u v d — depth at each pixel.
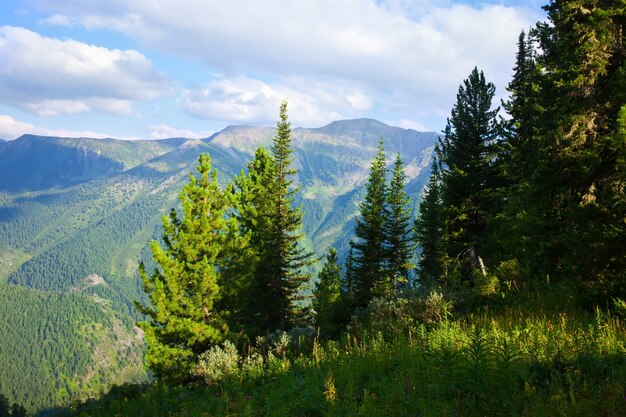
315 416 7.34
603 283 9.77
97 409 17.08
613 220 10.35
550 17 18.97
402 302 14.01
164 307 22.44
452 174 33.69
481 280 14.97
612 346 6.67
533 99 25.81
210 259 25.06
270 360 14.78
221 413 10.05
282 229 35.03
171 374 20.42
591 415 4.61
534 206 17.00
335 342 13.78
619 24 15.79
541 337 7.57
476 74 33.75
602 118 15.55
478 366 5.59
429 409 5.27
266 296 32.78
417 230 41.66
